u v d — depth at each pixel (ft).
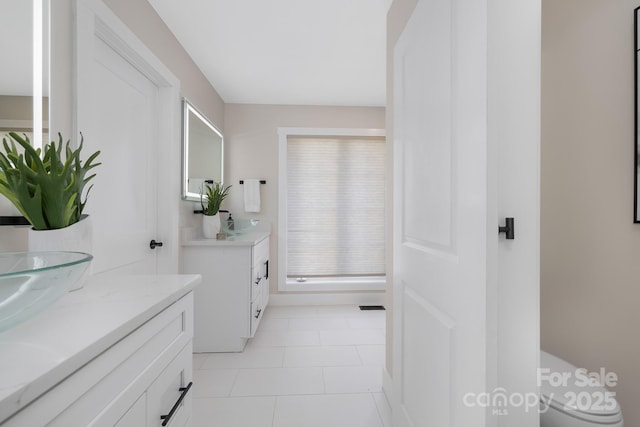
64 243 2.43
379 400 5.41
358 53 7.43
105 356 1.70
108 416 1.72
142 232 5.75
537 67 2.16
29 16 3.06
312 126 10.96
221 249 7.29
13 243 2.88
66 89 3.55
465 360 2.38
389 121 5.60
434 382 2.98
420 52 3.43
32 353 1.43
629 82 3.55
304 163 11.29
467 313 2.35
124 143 5.18
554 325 4.30
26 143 2.28
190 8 5.74
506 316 2.20
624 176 3.61
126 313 1.99
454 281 2.58
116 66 4.95
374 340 7.95
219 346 7.26
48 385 1.27
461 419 2.44
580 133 3.99
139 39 5.13
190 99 7.57
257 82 9.08
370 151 11.44
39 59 3.17
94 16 3.98
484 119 2.12
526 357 2.19
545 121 4.37
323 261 11.32
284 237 10.85
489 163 2.10
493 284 2.11
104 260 4.64
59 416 1.40
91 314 1.97
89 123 3.86
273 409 5.14
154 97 6.25
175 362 2.62
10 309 1.45
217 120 9.87
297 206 11.27
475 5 2.24
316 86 9.37
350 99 10.44
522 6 2.15
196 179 7.75
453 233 2.64
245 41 6.89
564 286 4.19
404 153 4.02
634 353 3.59
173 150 6.45
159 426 2.33
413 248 3.61
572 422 2.78
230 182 10.68
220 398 5.43
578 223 4.03
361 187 11.43
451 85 2.68
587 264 3.95
